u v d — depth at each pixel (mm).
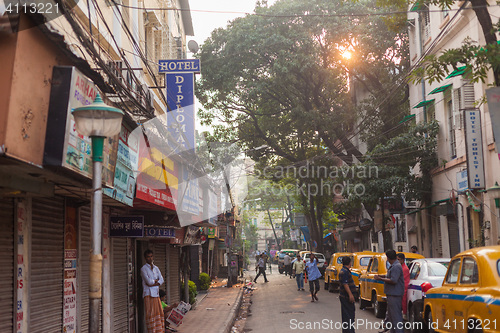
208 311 17984
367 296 15969
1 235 6277
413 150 22281
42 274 7359
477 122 16422
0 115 4578
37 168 5328
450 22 18875
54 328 7711
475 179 16234
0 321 6156
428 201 23391
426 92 23609
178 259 18422
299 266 25891
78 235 8805
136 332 12742
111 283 10367
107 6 11742
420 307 11055
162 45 18266
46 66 5383
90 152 6500
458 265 9000
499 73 10398
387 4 12570
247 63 29141
